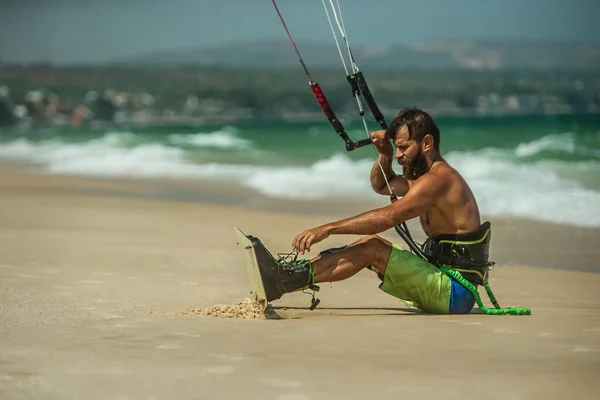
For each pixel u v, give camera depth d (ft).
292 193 140.26
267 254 50.85
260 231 100.53
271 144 265.75
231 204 128.88
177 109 617.62
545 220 104.17
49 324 48.24
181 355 40.57
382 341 43.80
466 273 52.42
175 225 105.09
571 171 144.25
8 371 37.58
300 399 33.86
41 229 99.66
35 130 460.55
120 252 81.87
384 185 56.49
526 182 133.80
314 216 114.01
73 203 130.62
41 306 54.85
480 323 48.96
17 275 68.13
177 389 35.01
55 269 71.46
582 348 42.32
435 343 43.42
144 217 113.39
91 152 244.83
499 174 143.02
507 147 209.36
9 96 574.15
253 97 627.05
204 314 51.75
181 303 56.80
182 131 394.32
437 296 52.03
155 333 45.55
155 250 83.61
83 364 38.78
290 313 53.57
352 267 52.11
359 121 454.81
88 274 69.26
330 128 377.71
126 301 57.36
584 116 385.50
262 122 528.22
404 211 51.13
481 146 216.33
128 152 238.07
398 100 630.74
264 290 50.85
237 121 558.56
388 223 51.11
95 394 34.35
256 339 44.14
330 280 52.11
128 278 67.62
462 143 229.45
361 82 54.85
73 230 99.09
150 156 222.89
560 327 47.73
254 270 51.24
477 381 36.37
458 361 39.73
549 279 71.20
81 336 44.73
